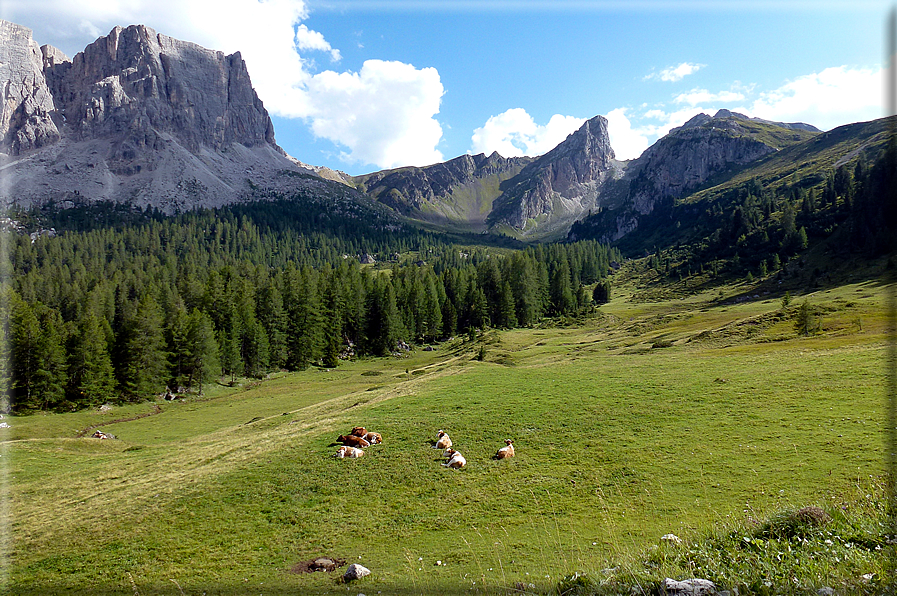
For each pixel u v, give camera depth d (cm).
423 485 2555
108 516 2575
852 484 1723
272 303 11306
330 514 2333
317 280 13988
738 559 1044
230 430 5178
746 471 2127
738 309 11650
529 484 2394
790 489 1839
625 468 2409
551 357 7762
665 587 919
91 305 11762
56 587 1872
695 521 1706
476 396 4344
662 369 4741
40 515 2762
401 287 14838
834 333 5762
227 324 11025
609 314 14875
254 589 1686
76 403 8094
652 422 3067
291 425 4512
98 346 8375
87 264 18762
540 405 3784
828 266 14362
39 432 6475
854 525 1098
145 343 8706
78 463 4100
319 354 11606
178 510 2545
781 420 2738
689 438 2692
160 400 8644
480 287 15938
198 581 1808
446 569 1642
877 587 792
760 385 3528
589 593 1033
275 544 2088
